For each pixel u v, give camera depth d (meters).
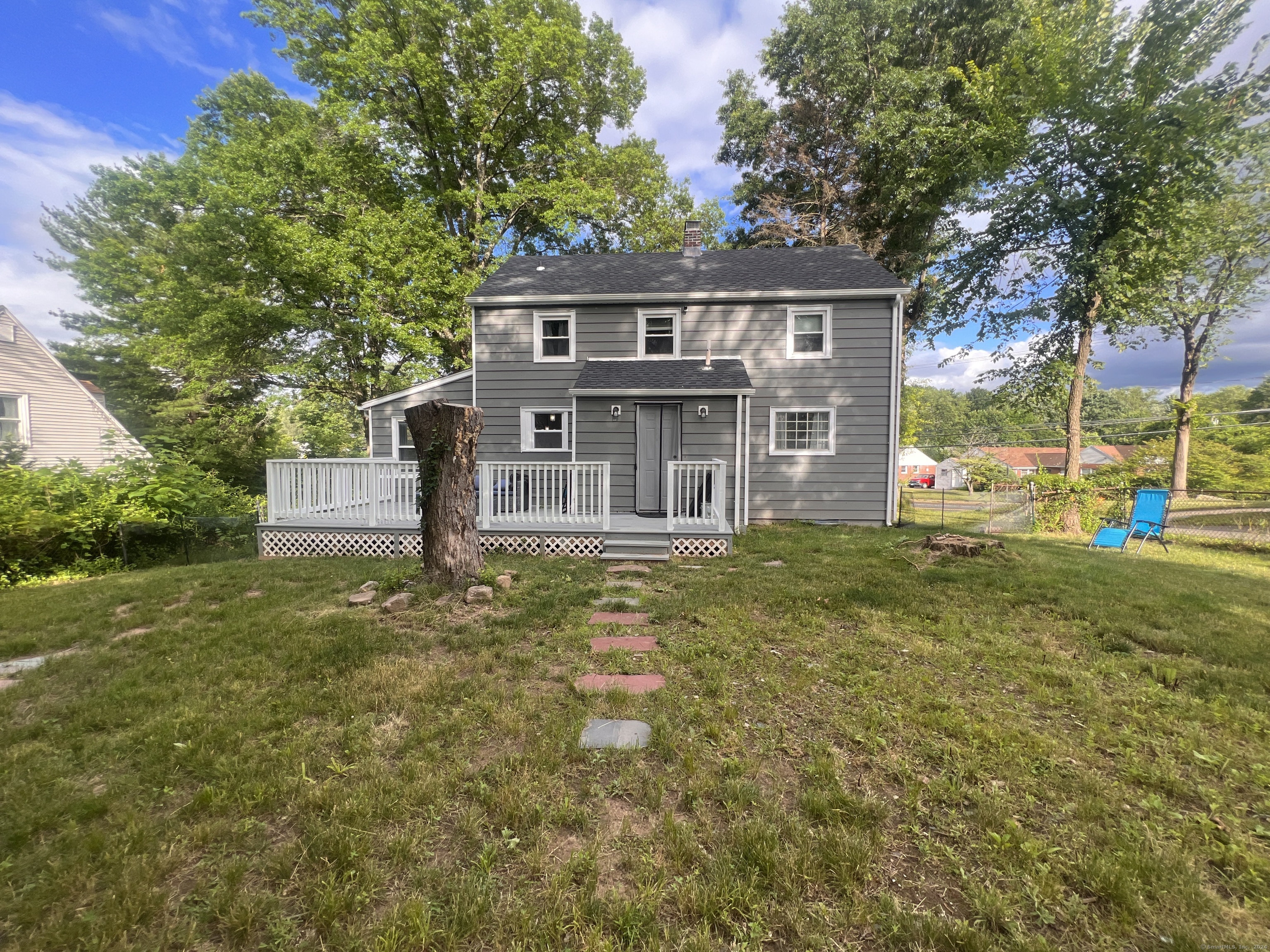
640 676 3.79
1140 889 1.93
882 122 16.72
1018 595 5.60
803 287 11.64
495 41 17.27
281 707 3.32
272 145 15.99
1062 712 3.27
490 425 12.33
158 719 3.15
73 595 5.96
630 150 19.41
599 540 8.11
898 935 1.76
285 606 5.48
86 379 23.78
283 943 1.73
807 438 11.99
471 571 5.95
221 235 15.84
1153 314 15.40
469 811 2.34
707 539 8.09
